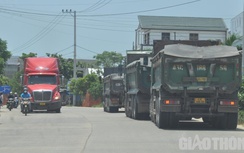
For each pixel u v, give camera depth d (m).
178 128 29.02
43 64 55.72
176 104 27.31
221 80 27.28
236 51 27.36
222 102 27.33
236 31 71.56
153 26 84.50
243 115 34.31
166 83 27.12
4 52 82.88
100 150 18.75
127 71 43.81
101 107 84.31
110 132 26.34
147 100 37.28
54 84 55.09
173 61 27.12
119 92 56.03
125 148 19.28
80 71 128.88
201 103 27.38
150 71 36.34
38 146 20.30
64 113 52.06
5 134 25.83
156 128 28.98
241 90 36.69
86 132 26.52
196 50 27.38
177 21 87.12
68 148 19.48
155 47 34.38
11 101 61.84
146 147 19.56
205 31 85.75
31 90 53.44
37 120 37.56
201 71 27.23
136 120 37.41
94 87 91.75
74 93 98.19
